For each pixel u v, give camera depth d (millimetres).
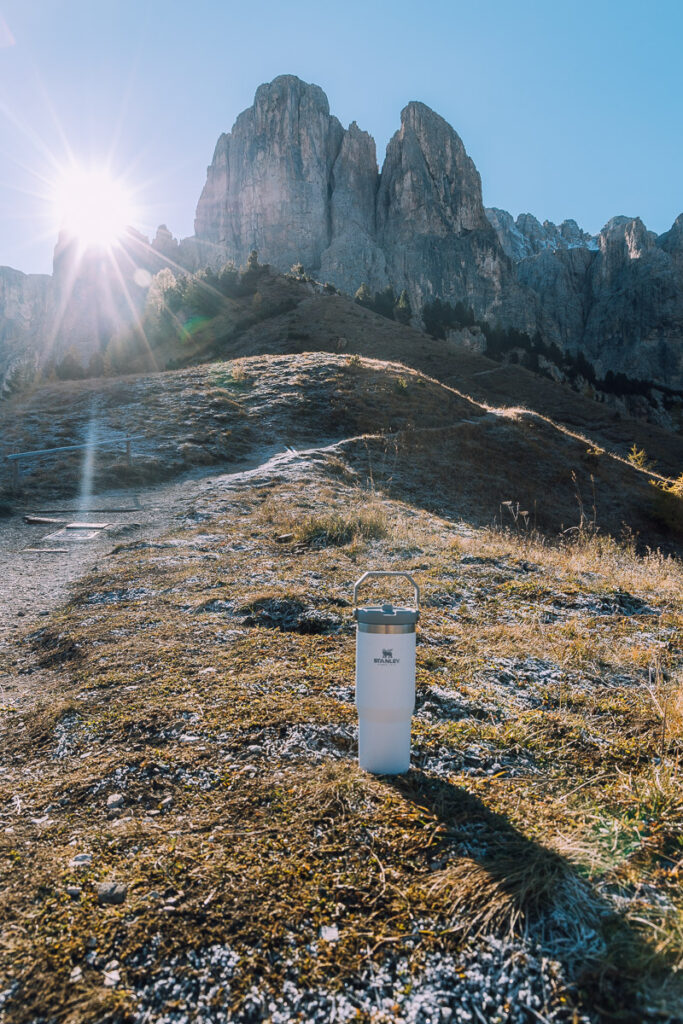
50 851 2922
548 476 27000
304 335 62688
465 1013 2066
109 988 2168
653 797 3137
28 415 26406
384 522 11547
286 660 5312
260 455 22484
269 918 2434
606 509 25656
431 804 3129
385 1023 2045
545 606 7156
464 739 3928
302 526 11281
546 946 2289
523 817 3025
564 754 3748
